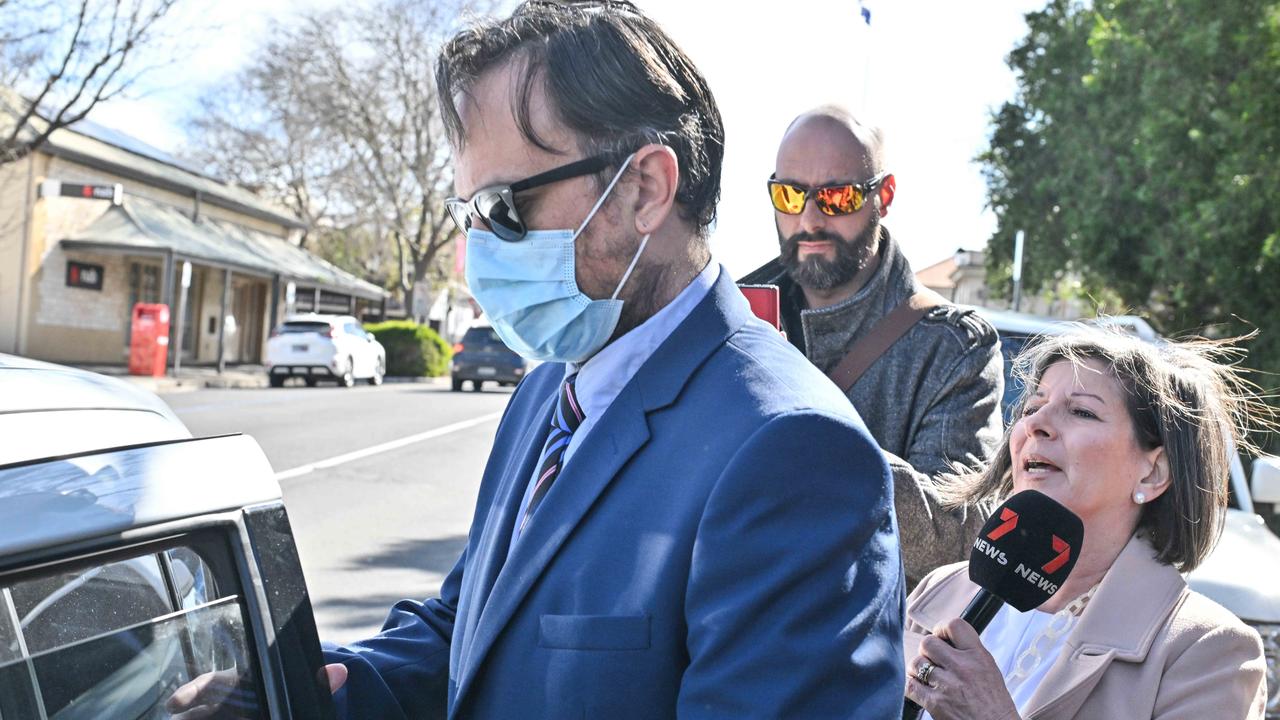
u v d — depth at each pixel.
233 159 43.00
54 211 26.66
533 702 1.32
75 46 19.02
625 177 1.43
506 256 1.46
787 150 2.73
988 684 1.69
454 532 8.07
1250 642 1.83
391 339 33.75
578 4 1.47
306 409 17.56
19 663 1.01
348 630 5.44
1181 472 1.88
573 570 1.34
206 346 33.88
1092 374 1.93
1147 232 18.16
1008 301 26.17
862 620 1.22
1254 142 14.68
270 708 1.19
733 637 1.20
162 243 27.23
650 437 1.37
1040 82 22.69
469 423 16.42
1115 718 1.80
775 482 1.23
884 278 2.76
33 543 1.01
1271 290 15.07
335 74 39.00
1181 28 16.20
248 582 1.19
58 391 1.52
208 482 1.18
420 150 39.62
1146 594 1.87
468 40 1.47
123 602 1.09
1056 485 1.92
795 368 1.38
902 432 2.66
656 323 1.46
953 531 2.36
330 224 49.12
